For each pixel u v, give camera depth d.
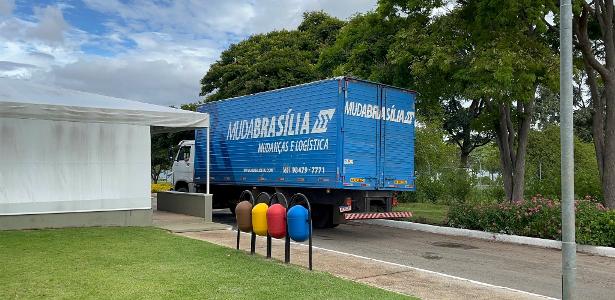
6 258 8.15
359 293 6.66
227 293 6.34
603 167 14.60
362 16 18.73
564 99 5.96
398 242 12.27
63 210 11.74
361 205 12.87
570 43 5.98
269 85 27.52
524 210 12.71
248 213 9.37
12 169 11.23
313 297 6.33
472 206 14.11
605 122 15.38
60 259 8.15
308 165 13.13
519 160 15.98
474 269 9.28
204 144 18.06
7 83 13.27
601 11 14.23
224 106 16.97
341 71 18.31
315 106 13.05
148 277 7.05
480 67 12.93
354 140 12.50
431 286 7.58
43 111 11.23
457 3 15.21
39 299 5.89
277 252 9.84
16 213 11.23
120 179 12.45
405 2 15.80
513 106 16.67
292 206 8.89
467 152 31.50
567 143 5.95
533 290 7.82
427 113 23.58
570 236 5.91
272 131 14.52
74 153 11.92
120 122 12.20
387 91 13.27
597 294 7.71
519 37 13.75
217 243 10.70
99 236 10.59
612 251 10.85
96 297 6.00
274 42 32.50
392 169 13.24
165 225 12.95
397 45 15.31
